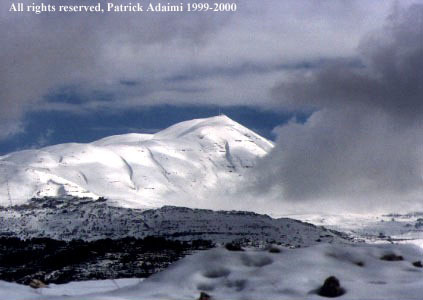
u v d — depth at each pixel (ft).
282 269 274.57
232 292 264.72
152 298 261.85
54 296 278.67
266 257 288.71
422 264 287.28
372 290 251.19
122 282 372.58
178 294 266.98
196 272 281.74
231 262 286.66
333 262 282.36
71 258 637.71
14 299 273.13
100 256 637.30
